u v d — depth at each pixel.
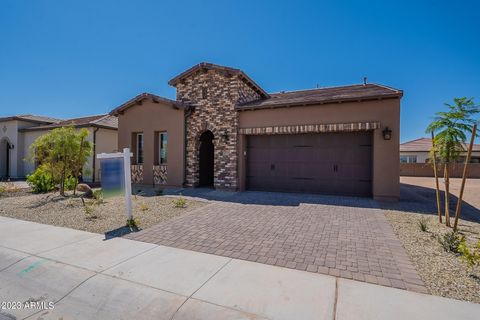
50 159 9.85
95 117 20.78
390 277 3.62
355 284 3.43
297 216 7.11
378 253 4.48
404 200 9.69
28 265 4.21
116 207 8.34
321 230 5.82
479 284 3.40
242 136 11.62
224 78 11.95
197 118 12.49
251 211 7.71
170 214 7.34
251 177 11.85
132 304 3.17
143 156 13.44
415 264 4.03
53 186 11.61
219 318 2.84
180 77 12.88
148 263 4.15
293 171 11.16
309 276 3.66
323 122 10.17
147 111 13.32
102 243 5.07
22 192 11.60
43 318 3.03
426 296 3.13
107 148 17.48
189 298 3.19
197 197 10.08
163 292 3.34
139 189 12.30
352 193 10.25
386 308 2.90
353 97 9.48
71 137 9.93
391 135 9.28
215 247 4.80
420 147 30.00
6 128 20.11
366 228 5.97
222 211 7.72
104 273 3.86
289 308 2.93
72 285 3.63
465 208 8.65
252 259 4.25
